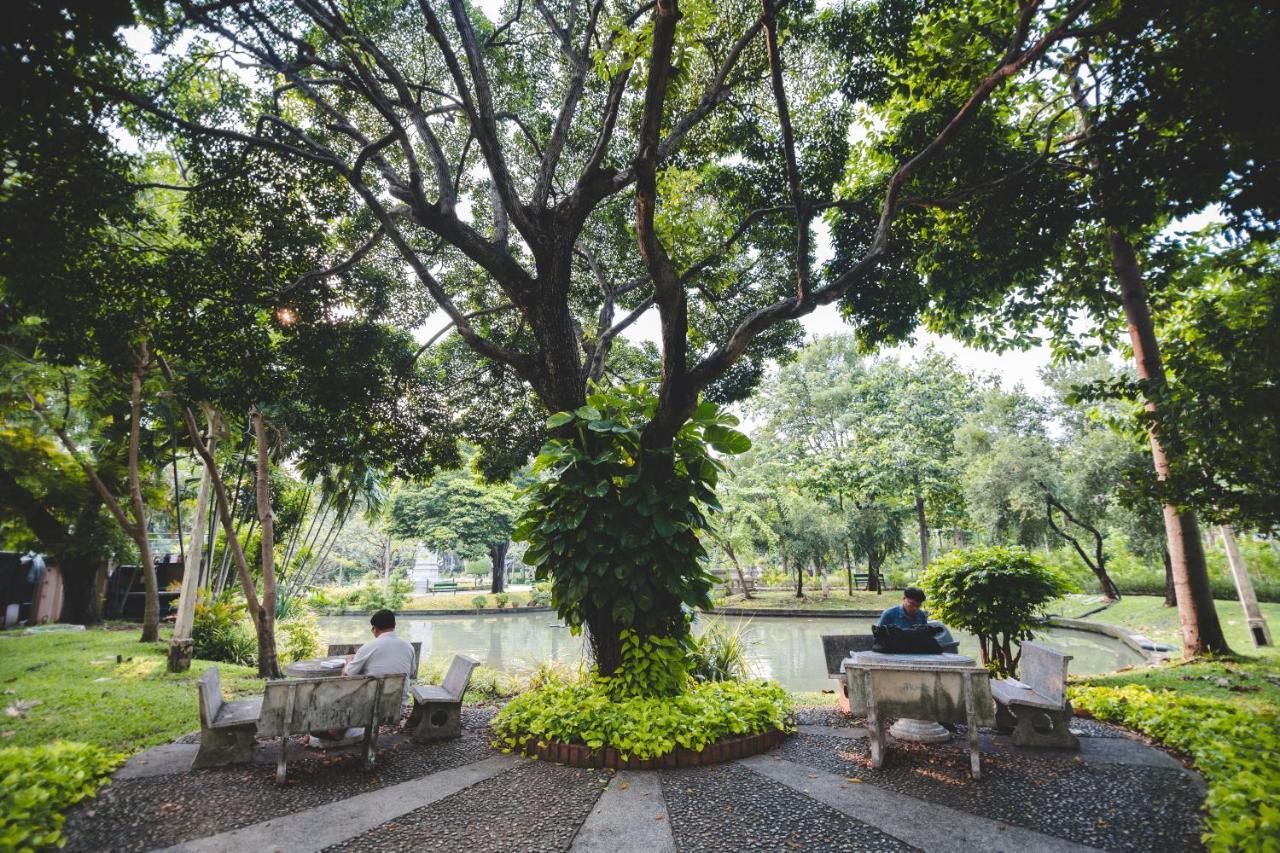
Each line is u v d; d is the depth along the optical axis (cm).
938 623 662
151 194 1012
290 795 444
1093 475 1953
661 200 1015
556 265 725
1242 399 595
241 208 809
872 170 1019
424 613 3198
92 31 432
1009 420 2636
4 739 573
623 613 595
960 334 1177
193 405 1146
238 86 828
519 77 1066
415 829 385
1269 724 495
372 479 1877
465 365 1357
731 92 941
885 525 3094
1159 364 961
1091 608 2078
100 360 749
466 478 3803
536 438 1337
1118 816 378
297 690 475
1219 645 910
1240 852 301
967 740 544
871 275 944
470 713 719
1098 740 537
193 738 601
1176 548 959
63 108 522
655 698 572
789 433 3791
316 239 858
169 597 2105
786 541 3009
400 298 1189
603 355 994
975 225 803
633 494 615
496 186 709
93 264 680
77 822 392
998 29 761
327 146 1020
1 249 557
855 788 438
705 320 1316
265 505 1084
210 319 782
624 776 476
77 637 1372
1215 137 552
